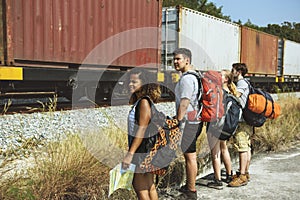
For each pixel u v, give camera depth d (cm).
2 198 317
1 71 768
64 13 898
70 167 376
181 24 1373
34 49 837
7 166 404
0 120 683
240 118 468
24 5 811
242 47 1895
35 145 543
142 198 326
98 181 384
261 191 459
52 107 702
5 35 778
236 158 610
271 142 700
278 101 1048
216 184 470
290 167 576
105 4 1004
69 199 364
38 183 352
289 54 2586
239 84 479
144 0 1138
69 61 917
